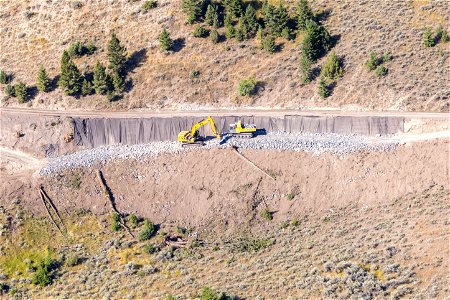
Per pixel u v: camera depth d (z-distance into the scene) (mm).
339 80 135375
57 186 128250
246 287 108312
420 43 138250
